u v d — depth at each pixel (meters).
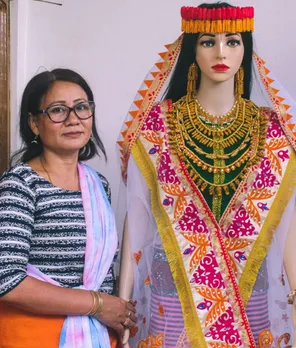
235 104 2.27
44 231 1.95
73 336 1.94
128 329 2.17
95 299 1.96
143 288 2.34
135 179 2.32
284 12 3.05
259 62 2.29
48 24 3.34
